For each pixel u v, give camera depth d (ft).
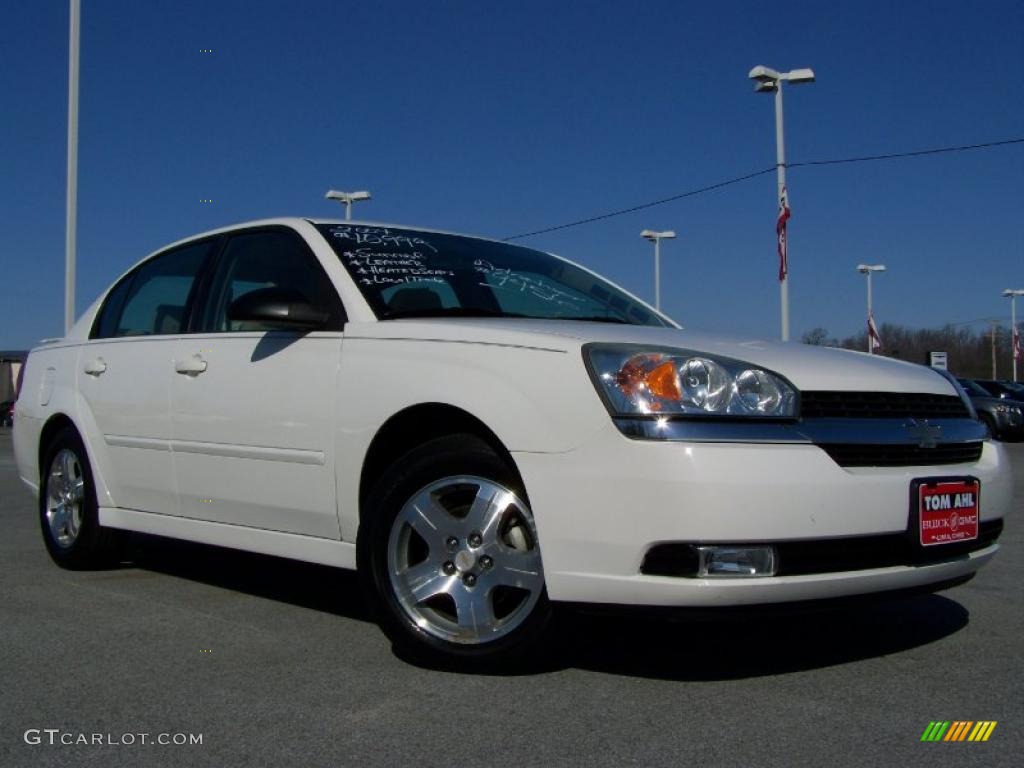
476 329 11.57
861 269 100.83
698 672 11.54
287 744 9.46
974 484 11.70
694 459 9.86
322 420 12.72
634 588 10.03
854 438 10.74
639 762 8.99
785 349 11.95
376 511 11.85
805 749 9.29
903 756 9.14
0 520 24.57
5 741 9.62
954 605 15.08
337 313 13.10
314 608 14.76
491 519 11.10
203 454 14.47
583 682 11.14
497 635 11.07
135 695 10.87
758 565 9.98
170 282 16.52
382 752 9.25
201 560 18.71
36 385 19.02
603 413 10.23
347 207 73.15
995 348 177.78
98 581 16.80
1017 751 9.28
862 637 13.15
